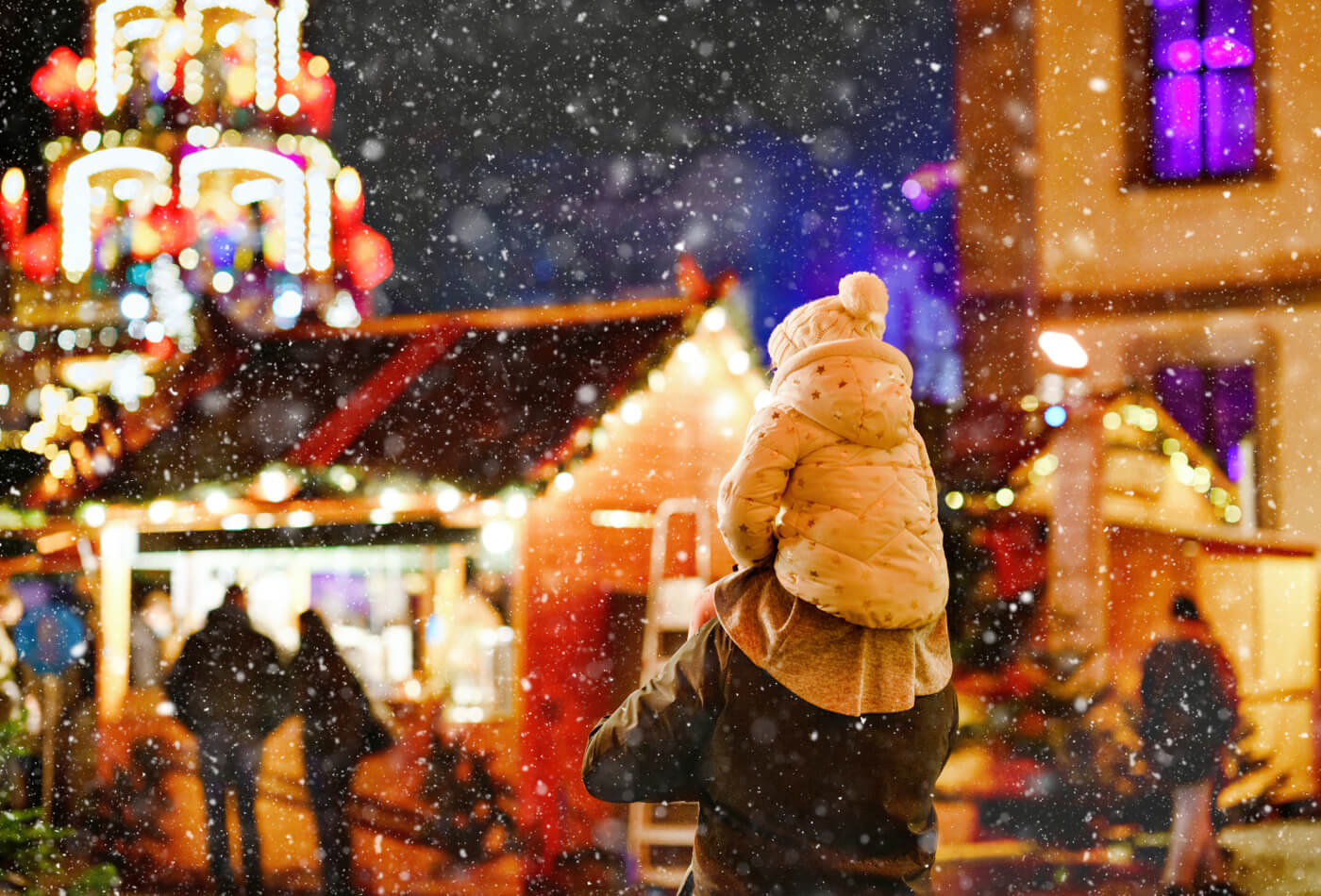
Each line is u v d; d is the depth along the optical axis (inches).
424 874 311.0
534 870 312.0
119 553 378.9
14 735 303.1
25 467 401.1
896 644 121.0
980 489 426.0
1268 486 546.3
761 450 122.6
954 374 603.2
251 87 470.9
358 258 467.5
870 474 122.0
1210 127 570.3
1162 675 284.7
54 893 241.4
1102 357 575.8
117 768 362.0
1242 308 557.6
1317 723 376.8
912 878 121.3
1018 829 317.4
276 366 406.9
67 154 481.7
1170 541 393.1
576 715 327.6
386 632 353.4
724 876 121.7
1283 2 558.9
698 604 131.3
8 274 453.4
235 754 312.2
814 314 129.6
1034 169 590.2
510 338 376.8
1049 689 366.9
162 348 420.2
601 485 333.4
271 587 368.2
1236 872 291.7
